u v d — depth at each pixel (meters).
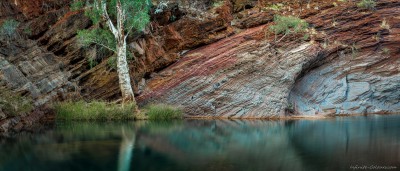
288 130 15.18
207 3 27.20
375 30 26.66
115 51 21.42
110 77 22.52
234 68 22.89
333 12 27.14
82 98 21.61
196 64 23.45
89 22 24.30
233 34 25.41
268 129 15.63
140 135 13.51
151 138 12.73
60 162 8.77
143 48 23.89
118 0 20.89
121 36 21.00
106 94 22.36
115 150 10.38
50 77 20.62
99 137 12.94
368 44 26.25
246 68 22.78
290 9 27.41
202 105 22.14
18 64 19.77
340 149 10.45
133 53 23.20
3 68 17.88
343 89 24.98
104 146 11.02
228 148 10.77
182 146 11.13
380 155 9.54
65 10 25.69
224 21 25.70
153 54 23.91
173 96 22.44
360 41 26.36
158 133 14.13
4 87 17.20
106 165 8.48
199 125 17.36
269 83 22.59
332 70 25.33
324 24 26.55
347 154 9.67
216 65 23.00
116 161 8.93
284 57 23.31
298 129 15.53
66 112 19.62
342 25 26.70
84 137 12.91
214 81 22.58
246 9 28.06
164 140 12.30
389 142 11.62
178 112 21.16
